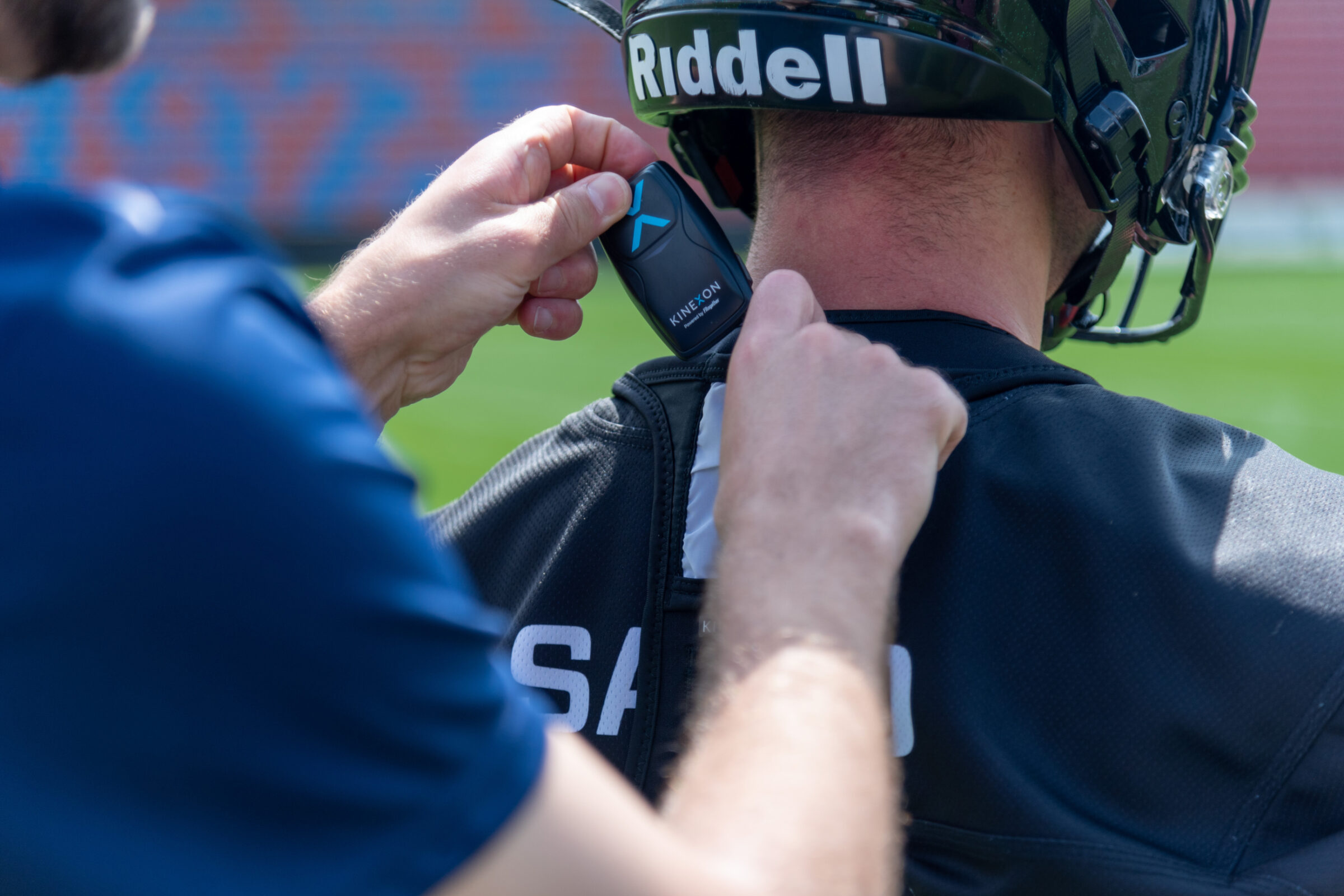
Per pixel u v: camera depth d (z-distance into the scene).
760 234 1.07
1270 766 0.79
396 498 0.49
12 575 0.43
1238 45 1.16
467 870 0.47
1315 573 0.81
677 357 1.05
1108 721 0.81
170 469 0.44
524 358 8.90
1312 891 0.76
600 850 0.49
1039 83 0.95
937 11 0.91
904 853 0.83
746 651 0.66
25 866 0.44
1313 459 5.70
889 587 0.69
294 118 16.86
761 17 0.94
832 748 0.59
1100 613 0.83
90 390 0.44
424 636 0.47
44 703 0.43
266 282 0.50
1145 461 0.88
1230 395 7.13
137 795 0.44
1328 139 18.05
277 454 0.45
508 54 17.11
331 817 0.45
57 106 16.53
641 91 1.08
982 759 0.81
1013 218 1.04
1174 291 10.93
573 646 0.98
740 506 0.73
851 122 1.00
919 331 0.97
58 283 0.45
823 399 0.76
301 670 0.44
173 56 16.64
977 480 0.88
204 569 0.44
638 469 1.00
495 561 1.07
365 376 1.15
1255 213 15.77
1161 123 1.06
